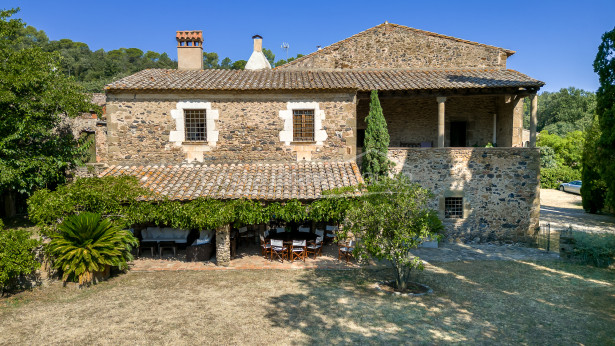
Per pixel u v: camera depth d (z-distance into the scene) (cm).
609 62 1370
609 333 745
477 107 1767
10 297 924
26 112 1341
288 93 1370
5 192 1614
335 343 701
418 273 1117
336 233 1177
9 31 1446
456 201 1459
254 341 709
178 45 1739
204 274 1101
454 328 765
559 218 2095
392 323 785
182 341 709
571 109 5631
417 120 1773
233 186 1177
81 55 7481
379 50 1809
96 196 1056
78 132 1983
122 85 1328
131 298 921
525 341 714
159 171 1295
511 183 1433
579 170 3672
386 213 931
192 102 1355
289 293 952
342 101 1380
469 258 1269
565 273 1120
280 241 1206
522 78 1509
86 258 961
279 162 1380
